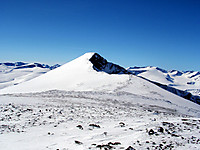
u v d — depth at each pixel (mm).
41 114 18188
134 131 13078
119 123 16031
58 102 28594
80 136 11695
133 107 31266
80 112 21125
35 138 10867
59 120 16172
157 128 13688
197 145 9758
